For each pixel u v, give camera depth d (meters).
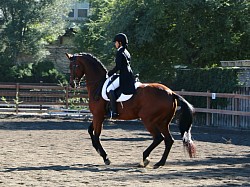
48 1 52.25
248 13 33.44
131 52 35.44
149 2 32.69
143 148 16.97
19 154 15.12
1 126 24.55
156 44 35.12
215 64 35.72
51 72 47.69
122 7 34.00
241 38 34.38
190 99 28.08
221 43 33.62
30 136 20.31
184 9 32.97
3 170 12.04
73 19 71.19
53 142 18.33
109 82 13.56
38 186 9.98
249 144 18.91
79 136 20.52
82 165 13.11
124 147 17.16
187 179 10.90
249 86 25.09
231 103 25.69
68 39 59.50
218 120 26.27
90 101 13.88
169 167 12.96
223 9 33.25
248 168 12.79
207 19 33.62
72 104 31.83
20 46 52.06
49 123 26.66
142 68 35.28
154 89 13.27
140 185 10.11
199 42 33.84
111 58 36.78
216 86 26.73
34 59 54.22
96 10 50.44
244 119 25.02
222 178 11.11
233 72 26.00
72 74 14.17
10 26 51.28
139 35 32.78
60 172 11.80
